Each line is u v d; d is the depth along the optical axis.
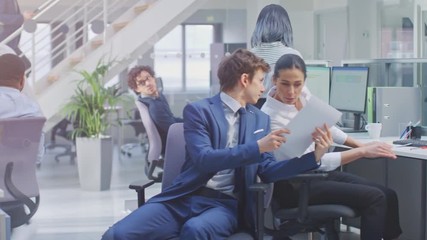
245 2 5.89
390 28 6.99
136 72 5.07
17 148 3.43
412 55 6.74
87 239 4.12
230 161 2.63
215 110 2.80
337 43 7.26
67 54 5.59
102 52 5.88
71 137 5.96
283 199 3.06
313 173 2.86
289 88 3.12
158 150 4.68
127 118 6.11
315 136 2.78
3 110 3.38
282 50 3.71
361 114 4.32
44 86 5.40
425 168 3.93
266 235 3.04
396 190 4.11
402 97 4.10
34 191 3.53
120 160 6.29
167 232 2.72
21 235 3.71
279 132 2.66
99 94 5.89
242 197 2.78
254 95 2.85
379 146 3.01
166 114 4.73
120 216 4.50
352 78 4.33
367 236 3.07
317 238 3.45
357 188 3.08
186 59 6.11
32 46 4.78
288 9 6.98
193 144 2.72
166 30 6.12
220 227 2.62
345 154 3.00
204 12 6.06
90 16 5.80
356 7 7.18
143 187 2.93
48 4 5.01
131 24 6.07
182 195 2.77
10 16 4.12
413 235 4.03
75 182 5.59
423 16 6.68
